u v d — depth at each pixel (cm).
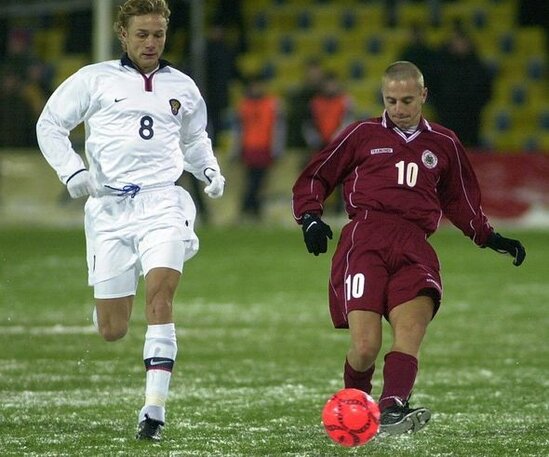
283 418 2433
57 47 9600
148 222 2269
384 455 2077
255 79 7631
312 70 7900
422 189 2192
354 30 9819
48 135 2294
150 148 2295
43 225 7900
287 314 4150
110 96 2291
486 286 4925
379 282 2116
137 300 4459
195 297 4575
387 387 2005
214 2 9062
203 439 2202
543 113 9200
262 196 7788
